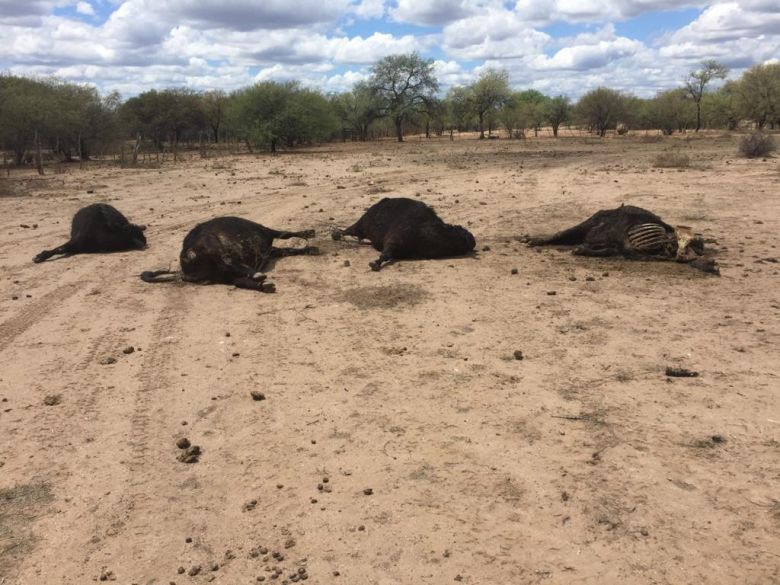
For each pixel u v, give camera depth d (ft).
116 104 142.82
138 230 39.68
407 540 12.40
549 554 11.90
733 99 227.20
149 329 24.93
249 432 16.75
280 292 29.63
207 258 30.58
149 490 14.29
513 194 61.11
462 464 14.94
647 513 12.96
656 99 238.48
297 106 156.87
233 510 13.52
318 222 47.06
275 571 11.67
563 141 191.11
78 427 17.17
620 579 11.21
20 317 26.63
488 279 31.09
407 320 25.35
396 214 35.65
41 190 70.90
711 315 24.90
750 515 12.80
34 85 141.59
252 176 85.76
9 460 15.56
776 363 19.99
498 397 18.31
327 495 13.92
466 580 11.32
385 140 242.17
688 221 45.52
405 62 223.51
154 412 17.97
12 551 12.41
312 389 19.21
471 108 245.86
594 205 53.11
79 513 13.52
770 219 45.19
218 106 201.57
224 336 23.98
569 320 24.80
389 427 16.80
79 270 34.37
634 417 16.87
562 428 16.46
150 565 11.96
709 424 16.38
